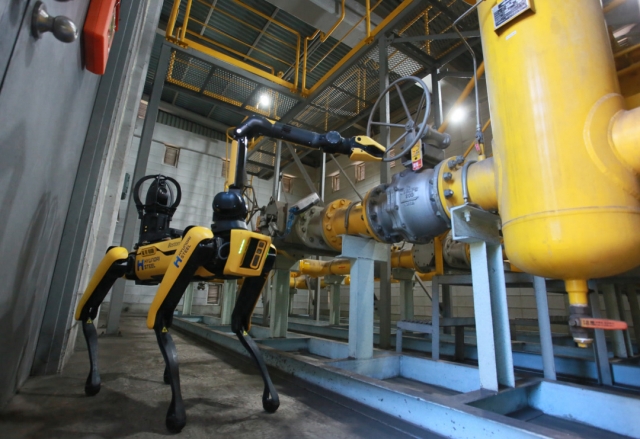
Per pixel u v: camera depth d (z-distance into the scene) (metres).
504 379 1.27
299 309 8.02
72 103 1.07
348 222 1.98
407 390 1.11
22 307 0.97
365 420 1.12
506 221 0.88
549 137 0.77
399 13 3.16
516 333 3.23
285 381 1.59
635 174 0.71
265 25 4.40
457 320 2.10
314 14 3.71
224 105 5.04
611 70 0.80
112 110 1.65
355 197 7.30
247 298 1.25
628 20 1.03
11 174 0.65
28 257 0.91
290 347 2.43
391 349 2.56
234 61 4.20
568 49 0.80
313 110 4.98
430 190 1.45
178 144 7.10
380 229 1.74
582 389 1.21
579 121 0.75
